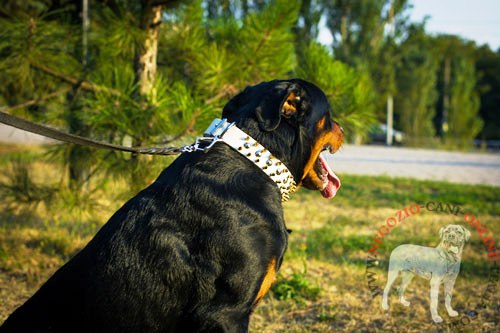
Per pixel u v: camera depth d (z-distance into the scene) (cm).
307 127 283
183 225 251
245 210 252
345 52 3753
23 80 537
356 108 557
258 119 273
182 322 250
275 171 273
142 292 245
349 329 439
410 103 4044
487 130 5531
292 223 853
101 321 243
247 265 247
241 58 547
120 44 523
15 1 619
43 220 764
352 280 551
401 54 4050
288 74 630
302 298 504
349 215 923
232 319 246
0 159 885
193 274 247
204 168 262
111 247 249
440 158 2520
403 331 433
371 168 1853
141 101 500
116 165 514
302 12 2402
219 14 643
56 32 538
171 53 616
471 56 6094
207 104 487
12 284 522
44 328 243
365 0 3759
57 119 545
